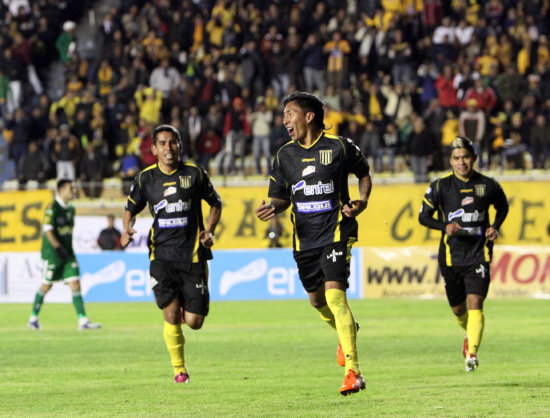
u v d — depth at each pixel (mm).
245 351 29828
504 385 20203
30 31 84688
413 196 57812
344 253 18719
